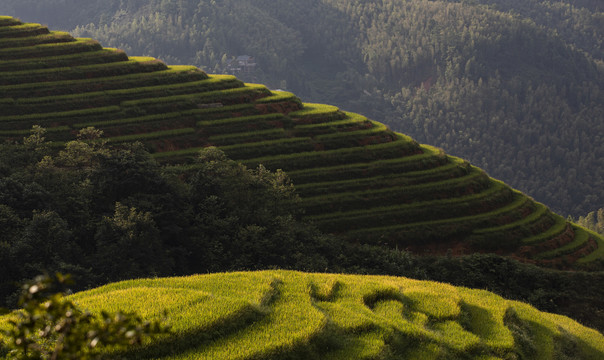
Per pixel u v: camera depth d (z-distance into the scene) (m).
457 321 26.95
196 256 48.34
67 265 37.44
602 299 51.56
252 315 21.92
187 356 18.48
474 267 54.12
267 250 48.19
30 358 6.87
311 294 26.30
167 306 21.20
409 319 26.03
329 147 80.12
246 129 78.62
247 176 54.16
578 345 31.03
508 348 25.19
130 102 76.69
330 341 21.38
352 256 54.62
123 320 6.75
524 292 52.00
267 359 19.08
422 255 67.19
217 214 49.88
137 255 41.34
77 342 6.67
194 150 71.62
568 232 75.06
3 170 50.59
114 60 84.69
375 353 21.06
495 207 76.62
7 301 34.31
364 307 25.70
